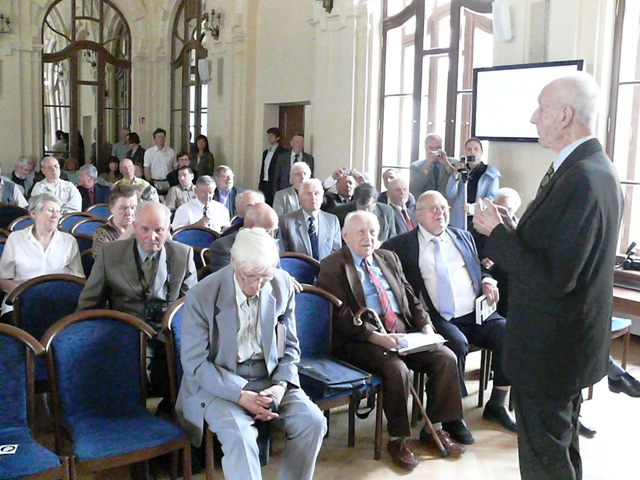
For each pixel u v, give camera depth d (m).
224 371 2.62
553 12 5.40
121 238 3.59
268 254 2.59
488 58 6.38
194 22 10.83
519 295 2.18
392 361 3.20
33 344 2.39
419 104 7.10
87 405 2.60
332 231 4.74
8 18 10.45
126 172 6.82
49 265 3.86
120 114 11.89
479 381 4.06
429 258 3.81
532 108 5.49
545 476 2.18
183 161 9.36
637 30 5.14
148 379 3.35
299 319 3.34
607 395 4.18
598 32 5.17
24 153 10.85
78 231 5.10
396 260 3.70
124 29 11.74
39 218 3.82
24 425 2.42
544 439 2.17
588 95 2.11
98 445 2.35
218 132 10.01
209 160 9.65
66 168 10.45
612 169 2.11
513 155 5.78
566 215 2.04
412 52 7.20
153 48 11.72
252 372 2.73
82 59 11.44
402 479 3.05
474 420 3.73
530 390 2.17
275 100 8.99
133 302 3.28
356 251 3.49
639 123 5.19
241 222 4.56
